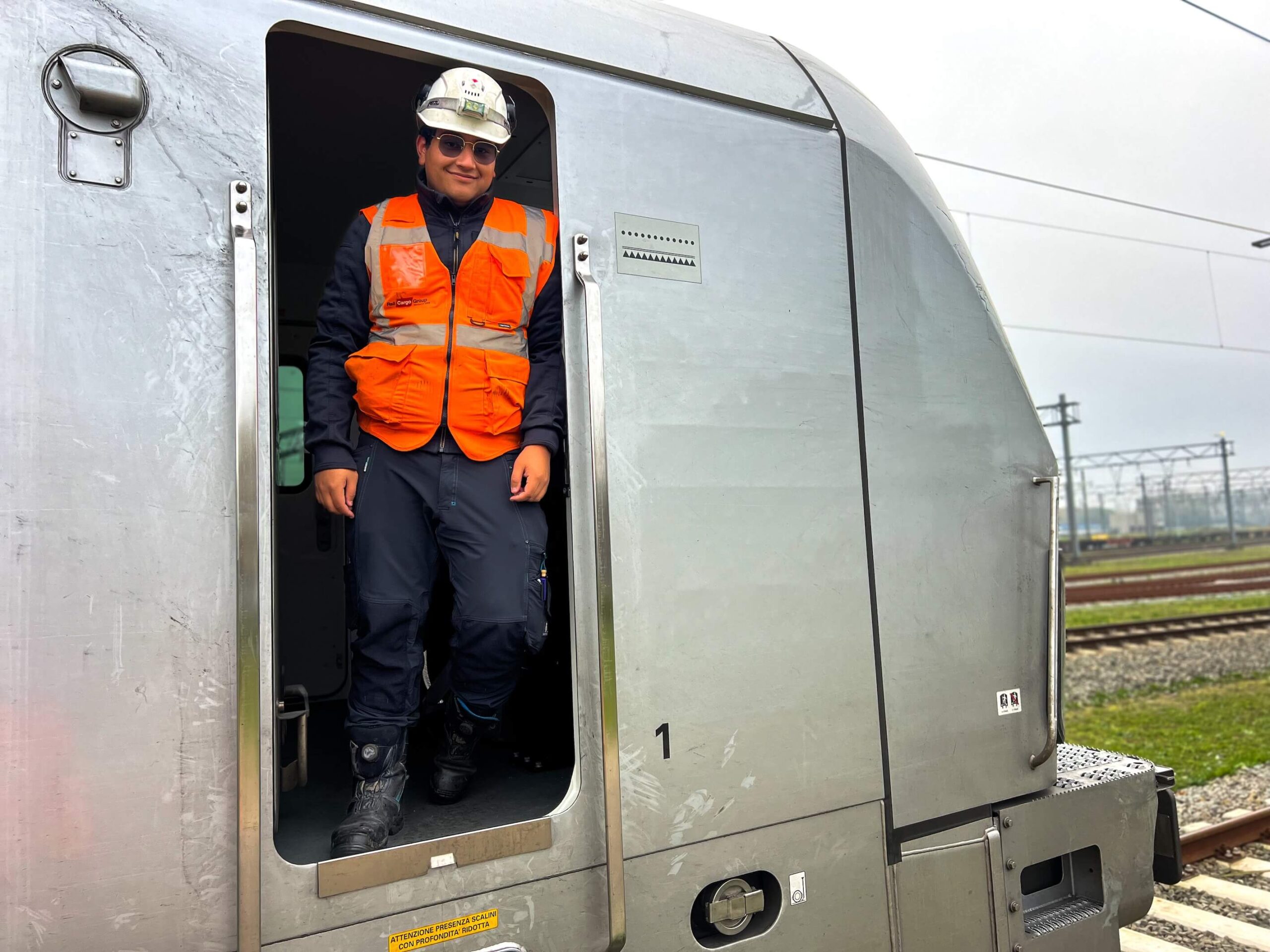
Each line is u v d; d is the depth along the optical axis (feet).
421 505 5.55
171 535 4.14
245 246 4.29
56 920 3.79
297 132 7.73
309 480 9.96
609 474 5.35
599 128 5.63
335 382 5.45
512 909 4.80
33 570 3.84
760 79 6.52
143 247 4.21
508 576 5.52
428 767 7.17
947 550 6.89
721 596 5.68
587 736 5.14
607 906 5.11
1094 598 54.75
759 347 6.07
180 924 4.04
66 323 4.01
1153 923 11.11
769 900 5.81
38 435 3.91
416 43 5.11
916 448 6.81
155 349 4.19
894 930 6.29
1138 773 7.99
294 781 6.23
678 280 5.78
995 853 6.88
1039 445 7.68
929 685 6.64
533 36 5.52
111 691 3.96
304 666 9.79
